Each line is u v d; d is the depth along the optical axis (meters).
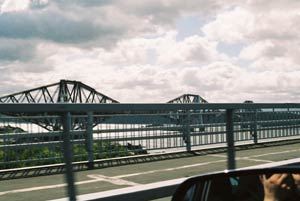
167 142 12.20
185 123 12.55
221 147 13.27
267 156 11.33
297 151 12.61
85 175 8.73
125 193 3.82
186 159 11.20
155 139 11.97
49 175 8.67
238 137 13.66
